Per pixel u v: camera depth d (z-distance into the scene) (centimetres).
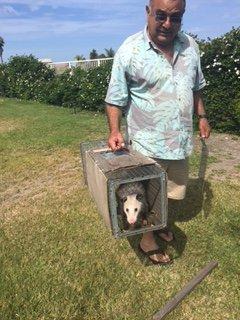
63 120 1062
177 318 322
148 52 330
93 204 519
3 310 331
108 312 328
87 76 1295
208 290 349
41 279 368
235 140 813
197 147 758
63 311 328
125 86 345
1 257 407
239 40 848
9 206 538
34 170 668
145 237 386
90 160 363
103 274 374
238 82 829
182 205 493
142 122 352
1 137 895
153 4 312
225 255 393
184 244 415
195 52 351
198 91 379
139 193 340
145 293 349
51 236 446
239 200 507
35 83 1648
